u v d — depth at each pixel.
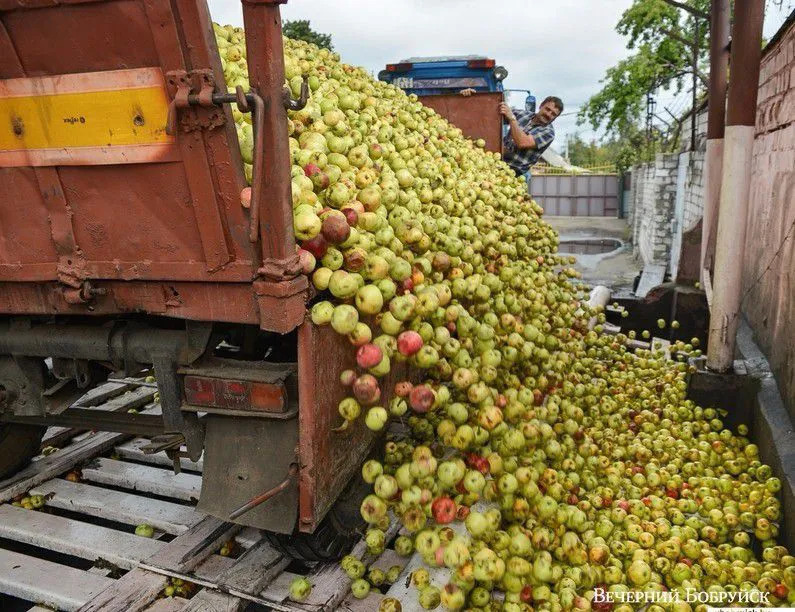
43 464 4.17
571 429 3.90
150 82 2.15
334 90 4.12
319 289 2.60
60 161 2.37
